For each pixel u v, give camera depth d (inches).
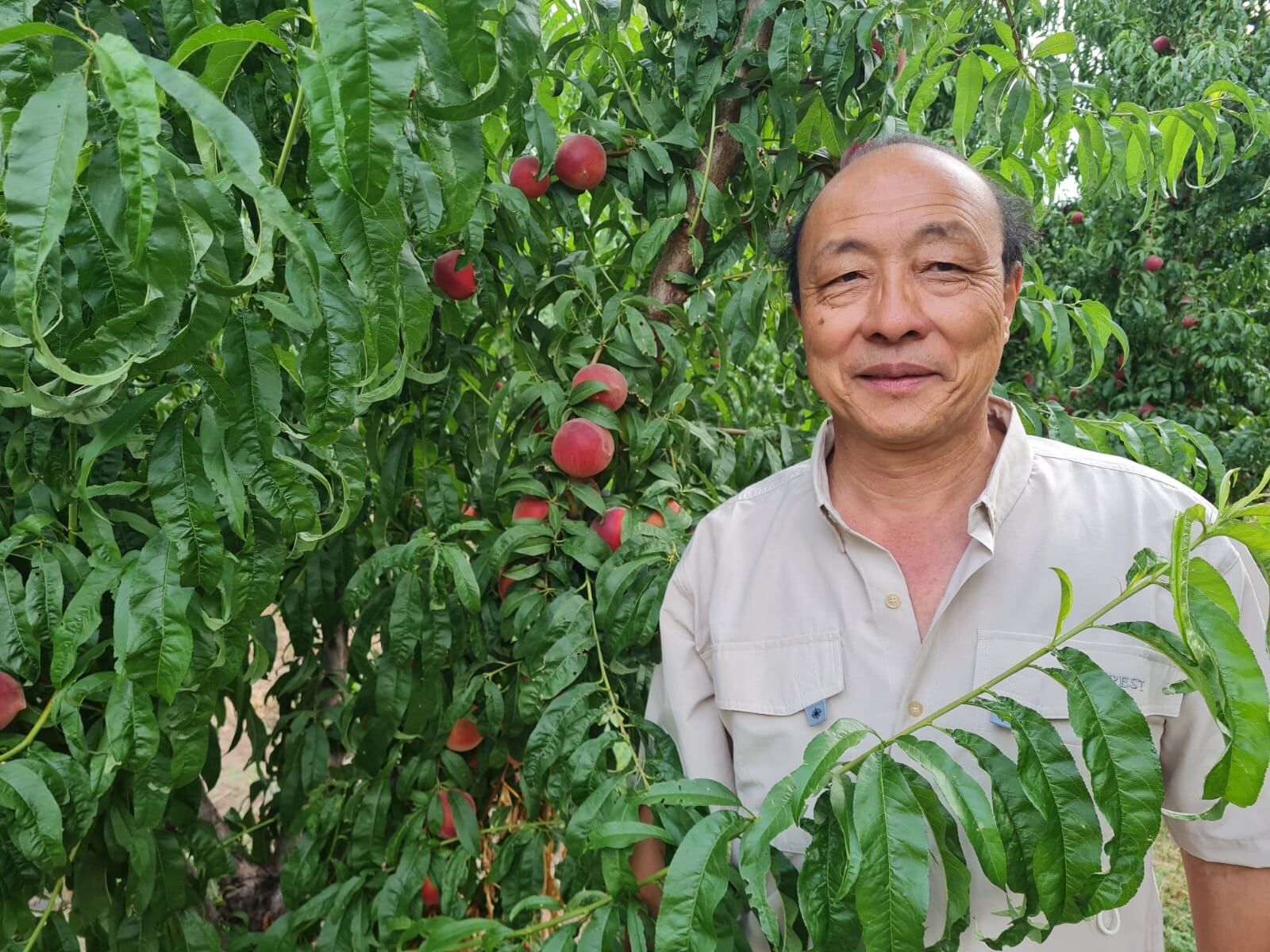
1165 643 24.9
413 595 53.2
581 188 60.5
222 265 27.1
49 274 28.3
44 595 40.1
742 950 37.9
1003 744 36.0
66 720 39.4
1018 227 40.9
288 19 26.1
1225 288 214.5
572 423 56.1
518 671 59.3
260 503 35.0
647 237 57.7
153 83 21.4
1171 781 36.9
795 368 78.2
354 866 59.1
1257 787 23.4
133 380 36.5
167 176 25.1
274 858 73.6
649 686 55.6
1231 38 188.1
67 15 28.4
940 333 35.8
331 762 71.3
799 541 42.0
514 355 62.7
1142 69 199.6
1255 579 36.1
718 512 46.3
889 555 38.8
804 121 61.9
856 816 24.9
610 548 55.6
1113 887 24.7
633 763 45.8
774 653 41.0
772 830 26.3
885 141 40.6
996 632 37.0
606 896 37.3
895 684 38.5
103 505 48.3
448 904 56.2
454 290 57.4
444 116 27.8
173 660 33.8
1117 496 38.4
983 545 37.2
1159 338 218.4
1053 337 62.6
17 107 26.7
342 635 71.1
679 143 58.8
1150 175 66.8
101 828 49.5
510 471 57.4
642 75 65.3
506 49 28.0
